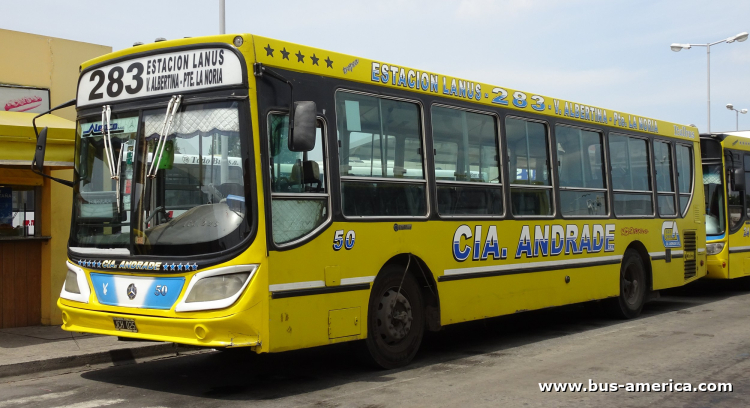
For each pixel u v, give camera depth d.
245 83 6.30
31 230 10.33
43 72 10.48
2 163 8.69
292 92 6.41
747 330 10.34
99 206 6.98
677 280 12.90
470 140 8.84
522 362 8.14
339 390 6.78
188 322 6.12
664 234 12.56
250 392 6.74
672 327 10.75
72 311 6.96
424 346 9.39
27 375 7.67
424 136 8.15
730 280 17.02
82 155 7.27
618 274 11.34
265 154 6.34
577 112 10.72
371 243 7.33
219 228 6.22
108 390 6.90
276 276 6.32
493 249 8.93
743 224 15.24
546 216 9.88
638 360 8.15
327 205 6.94
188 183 6.43
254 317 6.11
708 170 15.08
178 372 7.79
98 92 7.15
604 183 11.23
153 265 6.39
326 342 6.78
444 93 8.48
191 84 6.53
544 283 9.74
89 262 6.88
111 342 8.98
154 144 6.64
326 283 6.81
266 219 6.26
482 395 6.51
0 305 9.99
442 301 8.17
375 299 7.48
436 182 8.23
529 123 9.82
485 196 8.95
